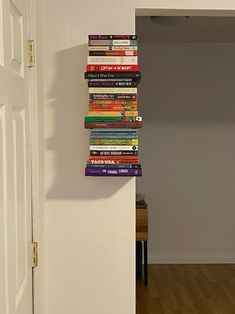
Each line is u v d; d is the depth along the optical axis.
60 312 1.88
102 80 1.73
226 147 4.64
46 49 1.83
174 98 4.60
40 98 1.74
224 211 4.69
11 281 1.28
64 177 1.86
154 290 3.90
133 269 1.89
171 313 3.39
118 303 1.90
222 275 4.32
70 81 1.84
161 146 4.63
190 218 4.69
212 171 4.66
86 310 1.89
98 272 1.89
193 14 1.95
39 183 1.69
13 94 1.32
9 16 1.27
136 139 1.74
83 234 1.88
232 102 4.61
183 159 4.64
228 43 4.55
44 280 1.84
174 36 4.17
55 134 1.85
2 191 1.17
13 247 1.31
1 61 1.17
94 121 1.73
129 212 1.88
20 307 1.41
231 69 4.59
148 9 1.86
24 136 1.49
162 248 4.70
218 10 1.88
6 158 1.21
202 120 4.62
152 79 4.59
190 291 3.88
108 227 1.88
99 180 1.87
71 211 1.87
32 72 1.60
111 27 1.84
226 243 4.70
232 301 3.63
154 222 4.68
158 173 4.65
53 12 1.82
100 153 1.74
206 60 4.57
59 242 1.88
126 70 1.72
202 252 4.70
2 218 1.17
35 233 1.65
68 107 1.85
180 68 4.58
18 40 1.40
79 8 1.83
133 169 1.74
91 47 1.72
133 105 1.74
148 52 4.57
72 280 1.88
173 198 4.67
